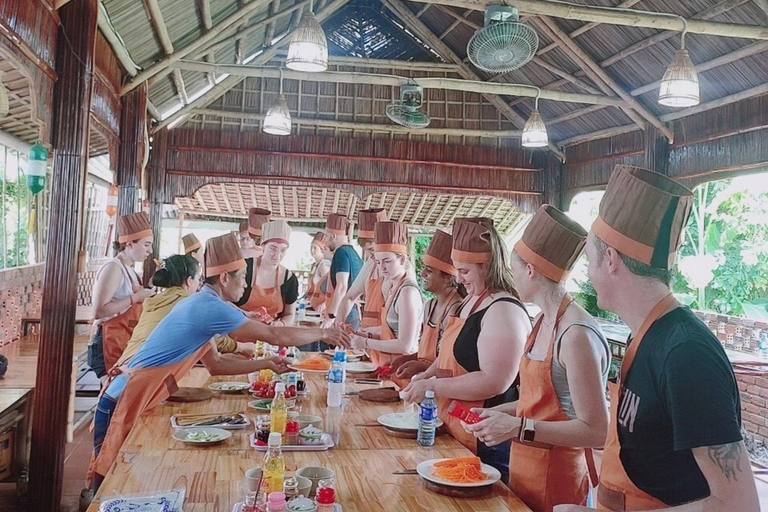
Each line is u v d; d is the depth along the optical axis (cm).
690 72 452
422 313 374
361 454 224
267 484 175
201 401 292
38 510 369
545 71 780
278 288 489
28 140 632
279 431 232
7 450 380
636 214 137
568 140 878
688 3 553
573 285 968
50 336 368
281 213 1180
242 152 841
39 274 651
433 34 845
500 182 899
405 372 306
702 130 665
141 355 279
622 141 800
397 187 874
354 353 440
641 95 700
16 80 442
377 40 885
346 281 565
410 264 397
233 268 299
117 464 207
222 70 643
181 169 830
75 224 366
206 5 531
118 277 436
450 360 267
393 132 876
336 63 858
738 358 580
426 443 235
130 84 563
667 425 130
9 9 276
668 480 132
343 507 177
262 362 304
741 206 966
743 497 115
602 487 150
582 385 187
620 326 759
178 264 339
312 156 856
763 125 593
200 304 283
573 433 184
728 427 117
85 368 624
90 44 364
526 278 207
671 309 135
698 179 671
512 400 257
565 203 899
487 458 240
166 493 180
